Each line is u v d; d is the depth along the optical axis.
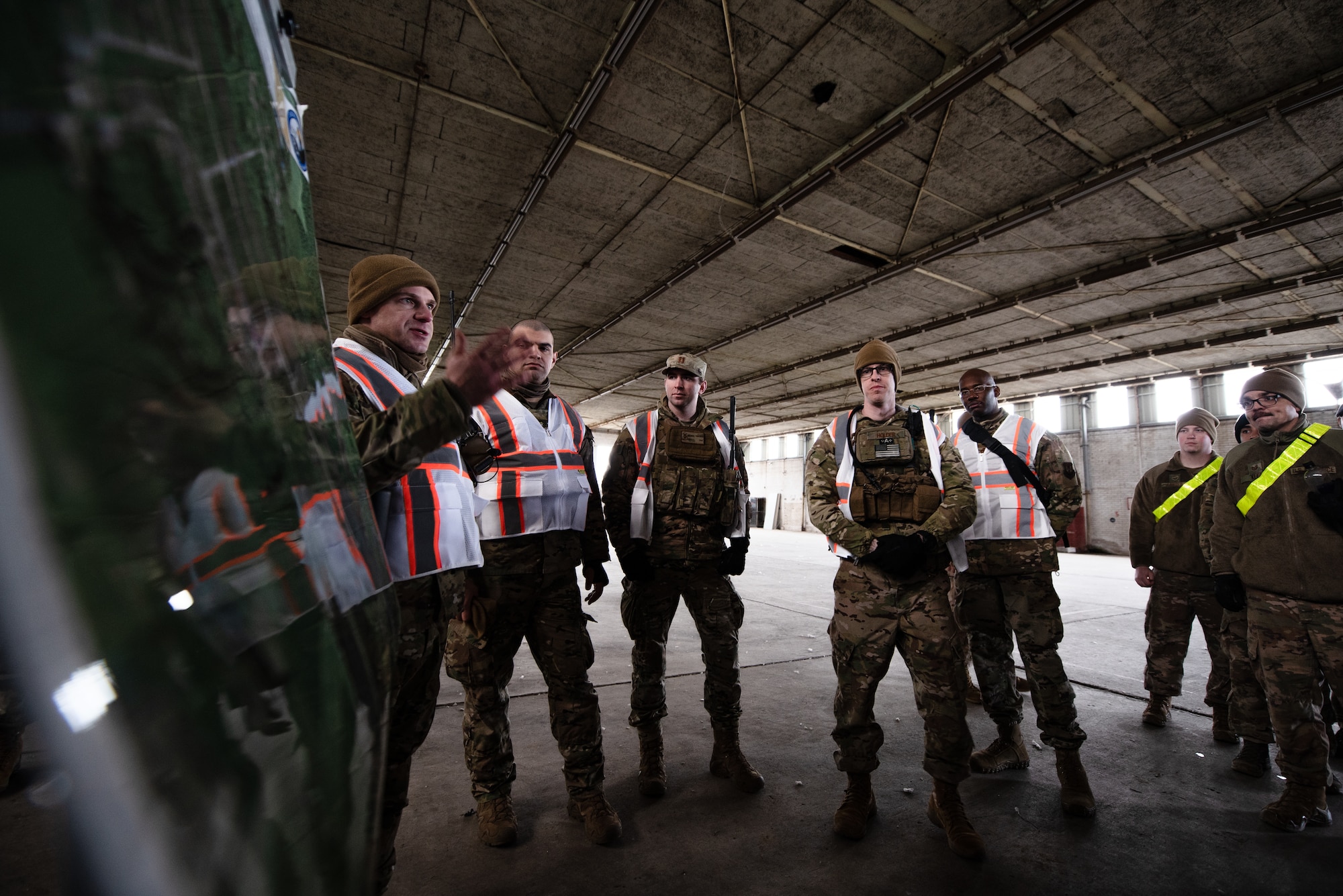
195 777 0.24
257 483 0.34
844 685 1.94
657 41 4.88
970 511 1.92
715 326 11.84
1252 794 2.12
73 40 0.23
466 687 1.83
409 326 1.44
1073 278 8.95
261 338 0.38
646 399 19.58
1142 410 14.96
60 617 0.19
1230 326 10.69
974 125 5.74
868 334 11.97
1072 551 15.25
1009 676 2.38
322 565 0.40
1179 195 6.75
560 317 11.53
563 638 1.86
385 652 0.49
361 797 0.38
